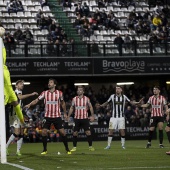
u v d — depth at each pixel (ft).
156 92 110.22
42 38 181.68
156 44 170.71
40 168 59.52
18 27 175.32
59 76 165.89
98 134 159.43
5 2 194.59
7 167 60.13
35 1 197.88
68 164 65.36
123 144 107.96
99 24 191.72
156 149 101.76
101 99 175.94
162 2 208.74
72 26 190.08
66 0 198.18
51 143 145.28
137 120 162.91
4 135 64.39
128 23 195.93
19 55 160.56
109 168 59.88
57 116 88.48
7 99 63.26
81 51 165.99
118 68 167.12
